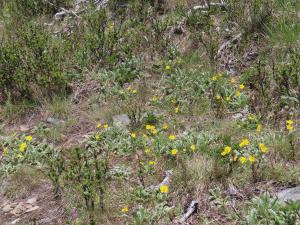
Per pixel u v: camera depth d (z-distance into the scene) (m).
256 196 2.01
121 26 3.88
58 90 3.24
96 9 4.27
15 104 3.19
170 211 2.05
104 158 2.50
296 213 1.84
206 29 3.48
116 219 2.09
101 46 3.51
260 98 2.74
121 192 2.23
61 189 2.30
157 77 3.28
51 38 3.83
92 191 2.16
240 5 3.61
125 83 3.25
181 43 3.54
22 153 2.65
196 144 2.43
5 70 3.27
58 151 2.67
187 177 2.19
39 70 3.26
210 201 2.08
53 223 2.16
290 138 2.30
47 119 3.02
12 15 4.40
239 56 3.26
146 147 2.51
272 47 3.20
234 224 1.94
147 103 3.02
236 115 2.74
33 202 2.31
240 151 2.29
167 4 4.12
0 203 2.36
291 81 2.76
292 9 3.47
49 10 4.44
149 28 3.69
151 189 2.20
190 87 3.04
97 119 2.95
